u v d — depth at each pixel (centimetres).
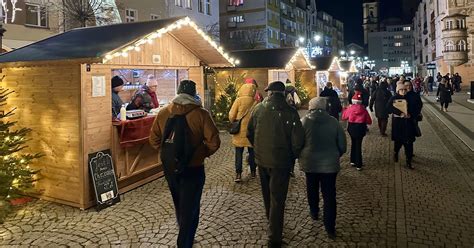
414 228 527
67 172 638
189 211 430
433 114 1988
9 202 629
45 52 684
